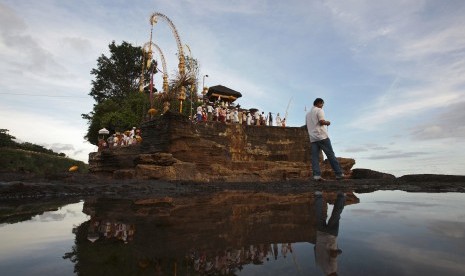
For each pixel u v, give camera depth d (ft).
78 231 8.54
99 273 4.55
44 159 127.95
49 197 21.30
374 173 65.57
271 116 83.87
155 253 5.89
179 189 28.84
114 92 167.53
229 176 52.95
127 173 45.47
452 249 5.79
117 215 12.05
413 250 5.72
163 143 50.62
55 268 4.82
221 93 106.01
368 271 4.47
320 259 5.24
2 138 124.36
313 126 39.81
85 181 31.19
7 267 4.90
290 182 37.63
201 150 52.39
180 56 68.69
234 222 9.90
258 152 66.54
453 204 14.83
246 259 5.38
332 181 38.29
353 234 7.46
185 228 8.88
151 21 71.67
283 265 4.93
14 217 11.64
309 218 10.50
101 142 85.87
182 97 61.67
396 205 14.53
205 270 4.74
